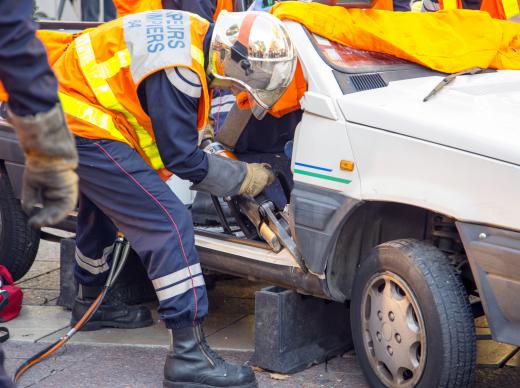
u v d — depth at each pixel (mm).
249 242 4707
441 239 4258
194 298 4266
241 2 7020
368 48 4605
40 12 10836
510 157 3588
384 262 4059
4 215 5875
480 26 4902
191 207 5352
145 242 4293
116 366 4750
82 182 4402
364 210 4348
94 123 4277
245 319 5562
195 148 4203
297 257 4387
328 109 4180
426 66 4668
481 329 5340
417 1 8250
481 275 3711
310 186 4277
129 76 4180
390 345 4066
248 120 5223
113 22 4367
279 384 4441
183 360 4309
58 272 6758
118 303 5406
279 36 4172
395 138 3932
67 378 4566
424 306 3852
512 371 4680
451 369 3803
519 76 4551
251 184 4461
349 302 4508
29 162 2469
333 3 4551
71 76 4332
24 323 5516
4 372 2576
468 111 3973
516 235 3578
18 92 2367
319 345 4750
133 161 4316
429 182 3824
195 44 4188
